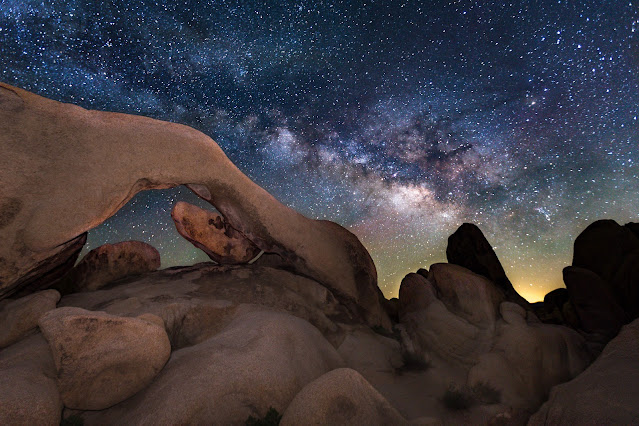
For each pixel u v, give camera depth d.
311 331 8.34
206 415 5.35
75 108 7.25
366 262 11.44
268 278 10.40
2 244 6.11
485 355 7.94
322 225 11.23
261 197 9.56
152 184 8.00
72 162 6.73
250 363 6.25
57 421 5.02
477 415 6.84
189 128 8.75
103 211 6.93
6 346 6.33
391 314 12.76
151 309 7.69
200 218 10.74
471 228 14.08
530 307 12.43
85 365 5.51
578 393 5.80
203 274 10.11
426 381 8.19
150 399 5.61
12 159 6.17
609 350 6.46
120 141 7.42
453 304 9.66
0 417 4.40
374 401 5.59
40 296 6.88
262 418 5.72
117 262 9.86
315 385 5.45
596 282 10.48
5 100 6.41
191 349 6.83
